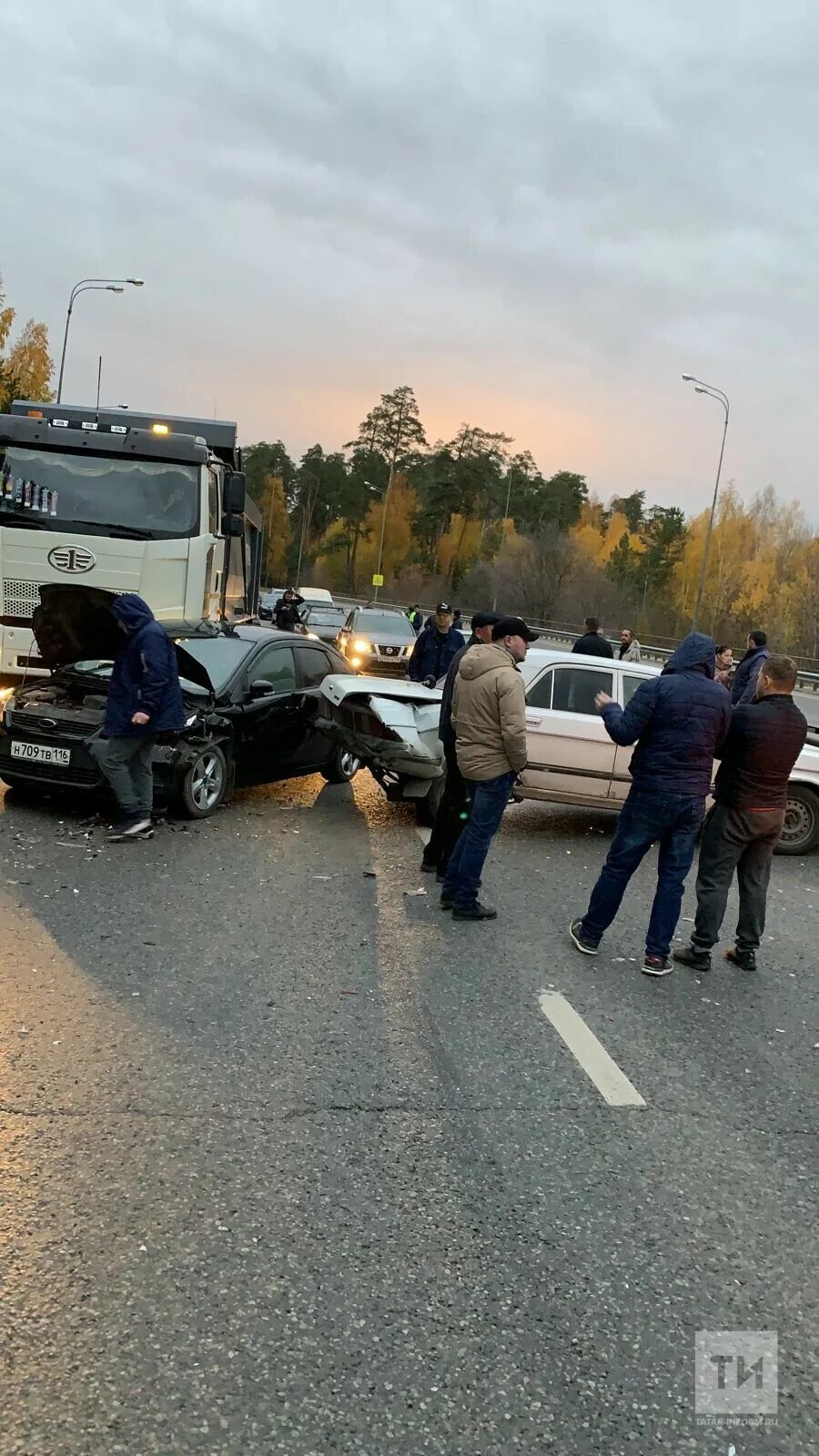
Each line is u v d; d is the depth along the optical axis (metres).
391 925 6.04
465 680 6.09
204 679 8.06
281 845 7.68
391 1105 3.82
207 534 10.93
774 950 6.39
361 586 98.25
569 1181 3.41
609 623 73.62
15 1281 2.68
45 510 10.41
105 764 7.17
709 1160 3.63
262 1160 3.37
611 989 5.32
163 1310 2.62
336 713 8.52
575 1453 2.29
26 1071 3.82
